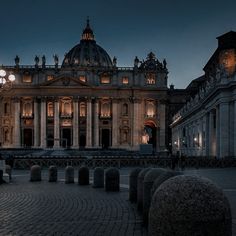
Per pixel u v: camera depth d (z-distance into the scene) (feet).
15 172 143.64
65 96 438.40
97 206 57.98
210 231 19.42
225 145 177.47
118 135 446.19
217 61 225.56
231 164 168.25
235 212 50.34
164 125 446.60
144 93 447.42
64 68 444.96
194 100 269.23
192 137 278.46
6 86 102.78
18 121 437.17
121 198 67.15
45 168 164.04
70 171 96.84
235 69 189.57
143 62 451.94
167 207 19.94
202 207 19.61
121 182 97.66
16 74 439.63
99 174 85.76
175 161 163.43
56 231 41.06
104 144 448.24
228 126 177.37
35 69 442.09
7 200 64.75
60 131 440.86
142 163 174.60
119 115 447.01
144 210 44.37
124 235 38.96
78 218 48.29
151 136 465.47
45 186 89.10
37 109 441.27
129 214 51.03
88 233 39.99
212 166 168.76
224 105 177.99
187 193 19.98
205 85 237.66
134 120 443.73
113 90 443.73
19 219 47.80
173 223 19.65
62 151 332.80
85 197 68.54
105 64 526.57
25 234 39.75
